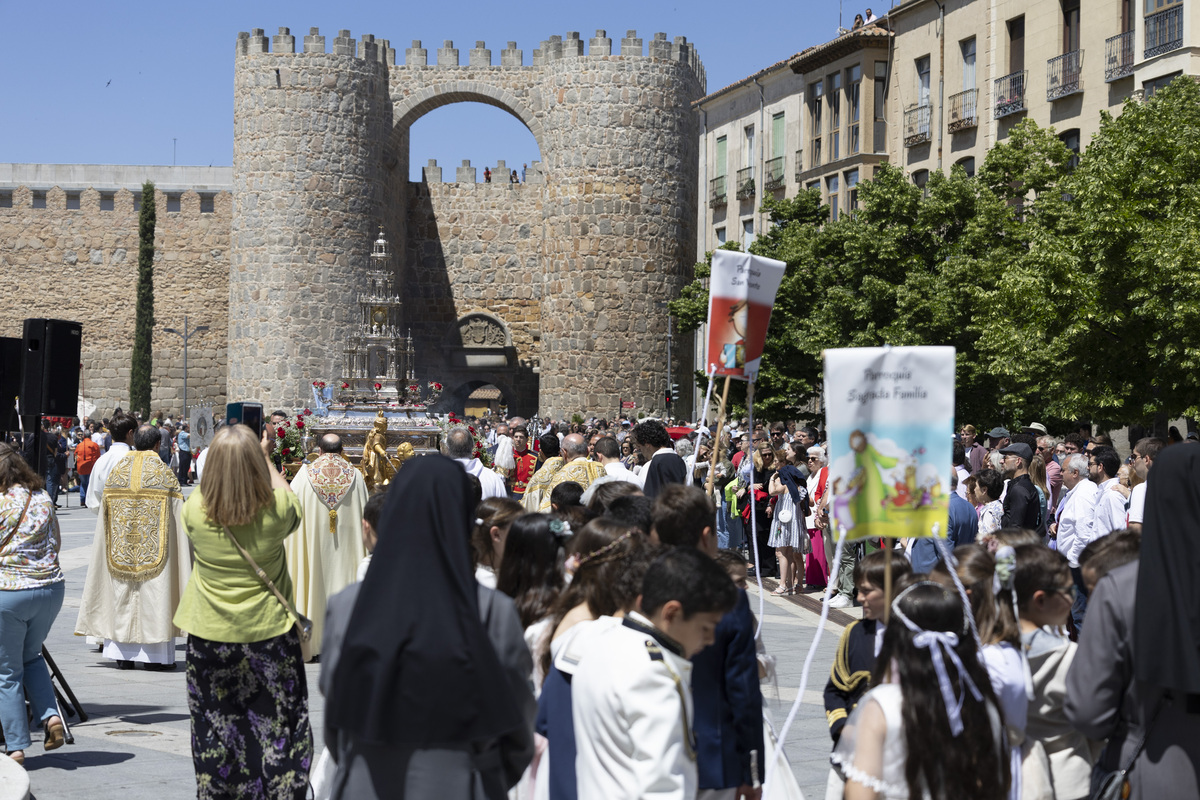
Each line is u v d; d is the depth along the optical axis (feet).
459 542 12.46
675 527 17.57
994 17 117.19
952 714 12.35
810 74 147.74
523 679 13.20
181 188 182.91
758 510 60.44
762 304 21.95
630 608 14.58
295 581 38.24
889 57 134.51
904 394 14.60
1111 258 70.64
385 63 160.56
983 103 118.52
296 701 20.77
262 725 20.40
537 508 41.24
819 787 23.34
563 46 155.33
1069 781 16.48
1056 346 72.13
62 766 24.85
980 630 15.48
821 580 55.42
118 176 184.55
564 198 155.02
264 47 151.94
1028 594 16.47
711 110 175.22
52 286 185.26
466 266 173.99
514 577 18.57
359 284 153.99
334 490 38.60
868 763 12.60
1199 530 13.96
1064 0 108.47
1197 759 14.23
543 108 158.20
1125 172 71.92
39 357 35.53
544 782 15.97
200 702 20.39
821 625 14.78
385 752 12.46
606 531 16.38
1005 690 14.60
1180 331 68.59
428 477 12.56
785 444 70.90
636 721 12.91
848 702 17.69
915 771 12.34
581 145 153.99
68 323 36.04
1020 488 38.52
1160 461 14.35
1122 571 15.07
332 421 71.67
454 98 164.25
